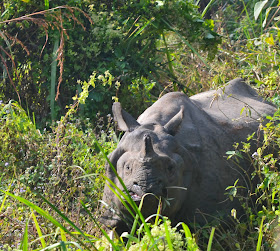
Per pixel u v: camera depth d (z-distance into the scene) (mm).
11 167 12477
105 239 10125
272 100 14375
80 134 13297
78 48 16891
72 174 11938
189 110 12164
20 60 17031
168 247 8281
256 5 12328
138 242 8570
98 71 16906
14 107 14711
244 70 17359
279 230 10125
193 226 10984
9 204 11141
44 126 16578
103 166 12484
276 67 13805
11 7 16578
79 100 13727
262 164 10633
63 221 10734
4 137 13070
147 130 10648
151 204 9703
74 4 16703
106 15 17188
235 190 10734
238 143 11469
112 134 13922
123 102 16859
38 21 12805
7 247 9414
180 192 10570
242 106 13578
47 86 16859
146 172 9688
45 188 11602
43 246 8523
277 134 11328
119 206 10406
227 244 10852
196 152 11328
